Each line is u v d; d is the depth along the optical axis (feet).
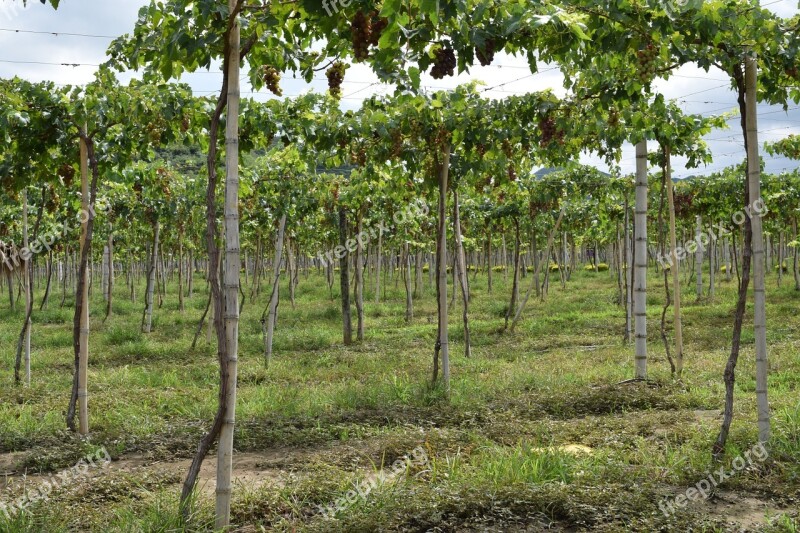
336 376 42.80
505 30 17.75
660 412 29.71
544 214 82.99
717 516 18.19
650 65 20.02
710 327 59.72
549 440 25.22
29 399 35.50
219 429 16.89
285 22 17.95
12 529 16.70
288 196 49.44
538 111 31.78
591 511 18.15
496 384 36.52
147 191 45.78
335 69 19.63
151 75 28.19
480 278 141.90
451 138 33.96
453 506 18.29
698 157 37.93
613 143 33.73
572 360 45.32
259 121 32.65
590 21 19.63
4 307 93.20
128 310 87.40
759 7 20.79
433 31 17.38
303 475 21.91
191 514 17.37
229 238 16.58
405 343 58.44
